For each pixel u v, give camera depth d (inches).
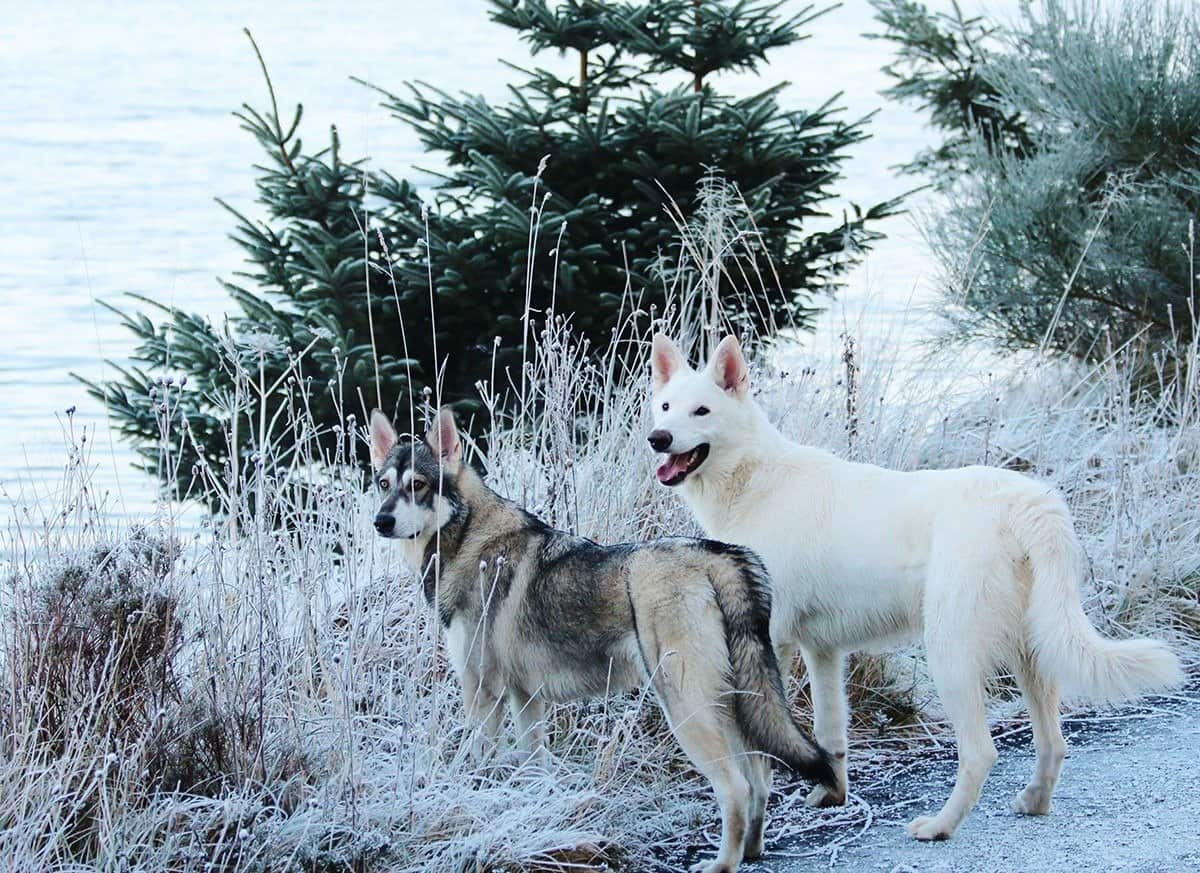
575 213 374.6
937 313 453.7
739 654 203.2
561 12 416.8
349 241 381.1
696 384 245.4
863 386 341.1
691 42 418.3
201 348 368.2
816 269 423.8
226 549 234.2
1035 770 217.5
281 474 309.7
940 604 213.9
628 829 214.2
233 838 189.6
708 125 402.6
